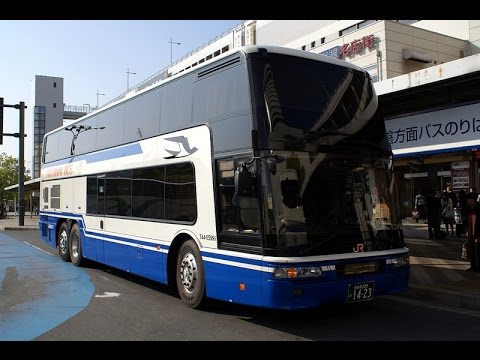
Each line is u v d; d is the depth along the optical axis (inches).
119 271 455.5
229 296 256.5
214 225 270.1
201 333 244.8
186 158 302.7
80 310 295.1
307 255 234.1
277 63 258.2
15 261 528.4
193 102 302.7
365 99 283.4
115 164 405.1
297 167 243.8
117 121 410.9
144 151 358.6
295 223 235.3
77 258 480.7
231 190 259.4
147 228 345.4
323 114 261.1
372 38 1365.7
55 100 3491.6
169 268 318.0
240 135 254.4
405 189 962.1
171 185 319.0
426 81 415.5
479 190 754.8
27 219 1705.2
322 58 275.7
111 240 403.2
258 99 247.0
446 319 275.7
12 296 338.0
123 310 294.8
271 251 230.8
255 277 237.3
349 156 262.2
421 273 399.2
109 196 413.7
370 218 260.1
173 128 322.0
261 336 239.9
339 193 252.8
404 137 478.0
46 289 365.1
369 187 265.4
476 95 447.5
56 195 550.9
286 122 247.4
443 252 527.8
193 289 293.6
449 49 1480.1
